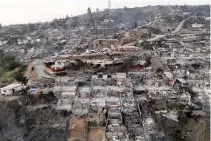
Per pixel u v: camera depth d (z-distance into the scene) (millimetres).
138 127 93438
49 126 97188
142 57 154250
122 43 195750
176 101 107812
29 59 178250
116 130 91625
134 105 104375
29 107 106438
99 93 113000
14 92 116750
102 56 155625
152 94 112125
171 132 91938
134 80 123750
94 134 91688
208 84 120812
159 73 133000
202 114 100562
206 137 88000
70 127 94625
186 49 179375
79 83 120125
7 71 145375
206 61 152500
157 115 99812
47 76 129500
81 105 104625
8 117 105125
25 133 97688
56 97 110688
